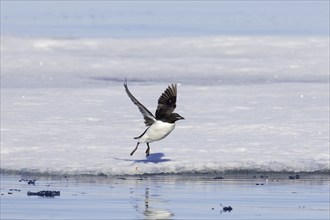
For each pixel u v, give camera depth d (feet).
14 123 76.64
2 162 61.57
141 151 64.49
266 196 49.55
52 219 41.88
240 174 58.44
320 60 134.92
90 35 193.26
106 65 131.64
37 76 118.93
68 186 53.31
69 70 126.00
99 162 60.85
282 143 67.00
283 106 86.69
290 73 120.88
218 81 113.70
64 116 81.00
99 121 78.38
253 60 137.08
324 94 96.43
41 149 65.72
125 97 95.30
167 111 54.03
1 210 44.45
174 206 45.88
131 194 50.11
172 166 59.11
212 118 79.05
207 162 59.98
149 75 120.88
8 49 155.43
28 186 53.42
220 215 43.06
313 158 61.87
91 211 44.21
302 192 51.08
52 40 169.37
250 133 71.26
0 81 112.78
